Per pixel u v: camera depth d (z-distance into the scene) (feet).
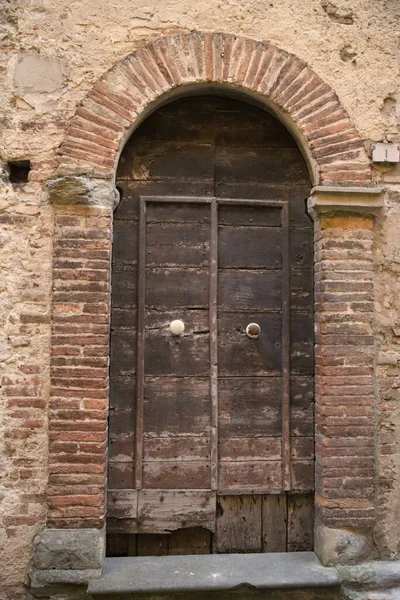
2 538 10.77
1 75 11.38
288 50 11.84
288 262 12.53
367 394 11.43
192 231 12.44
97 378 10.98
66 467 10.82
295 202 12.70
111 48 11.50
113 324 12.09
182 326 12.05
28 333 11.09
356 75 11.94
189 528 12.07
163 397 12.10
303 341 12.44
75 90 11.40
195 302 12.33
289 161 12.76
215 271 12.33
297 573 10.87
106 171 11.29
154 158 12.49
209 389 12.17
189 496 11.94
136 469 11.81
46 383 11.05
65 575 10.46
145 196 12.31
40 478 10.91
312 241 12.62
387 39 12.11
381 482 11.47
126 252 12.25
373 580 10.94
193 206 12.49
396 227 11.85
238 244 12.53
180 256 12.37
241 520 12.16
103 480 10.93
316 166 11.71
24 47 11.45
